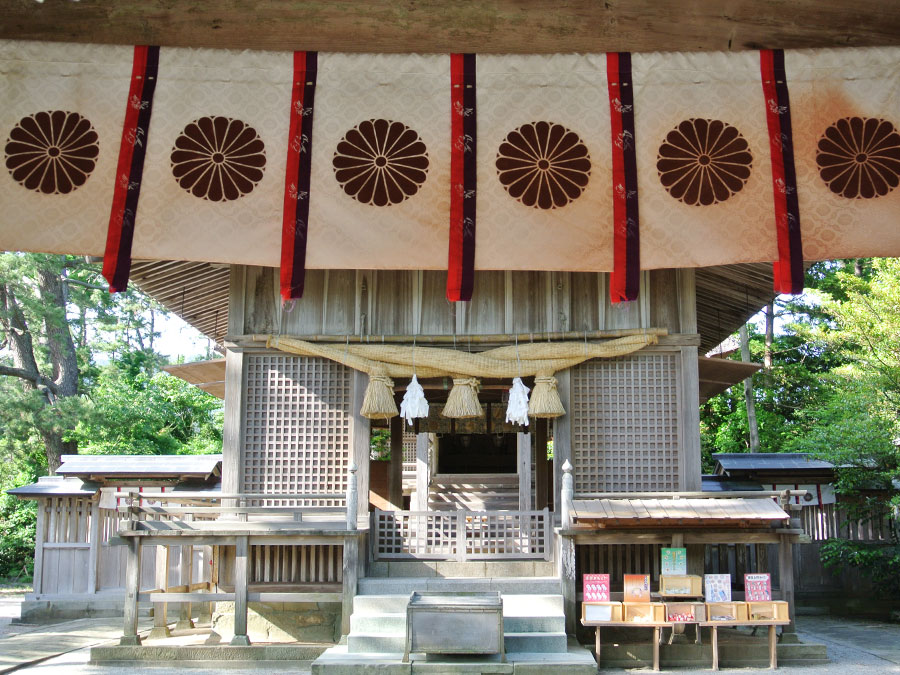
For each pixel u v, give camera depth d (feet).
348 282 32.68
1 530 65.67
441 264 15.39
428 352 31.17
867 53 15.56
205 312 39.93
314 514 31.42
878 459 40.93
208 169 15.39
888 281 44.24
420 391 30.81
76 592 43.60
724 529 28.12
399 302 32.48
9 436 60.64
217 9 15.33
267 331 32.40
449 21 15.42
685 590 27.17
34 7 15.23
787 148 15.44
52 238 14.94
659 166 15.55
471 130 15.62
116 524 45.24
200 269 33.76
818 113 15.48
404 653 25.54
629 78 15.64
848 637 34.27
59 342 66.95
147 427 73.77
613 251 15.42
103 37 15.42
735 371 37.37
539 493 40.63
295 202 15.44
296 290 15.21
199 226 15.25
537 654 26.12
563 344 31.24
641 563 30.89
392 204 15.52
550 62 15.71
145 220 15.17
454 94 15.66
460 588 29.45
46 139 15.16
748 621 26.48
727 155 15.49
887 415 41.24
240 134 15.49
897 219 15.21
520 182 15.60
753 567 42.86
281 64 15.64
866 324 43.68
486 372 31.01
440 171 15.60
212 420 82.58
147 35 15.47
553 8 15.30
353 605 28.37
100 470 42.16
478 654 25.41
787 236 15.25
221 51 15.58
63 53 15.37
